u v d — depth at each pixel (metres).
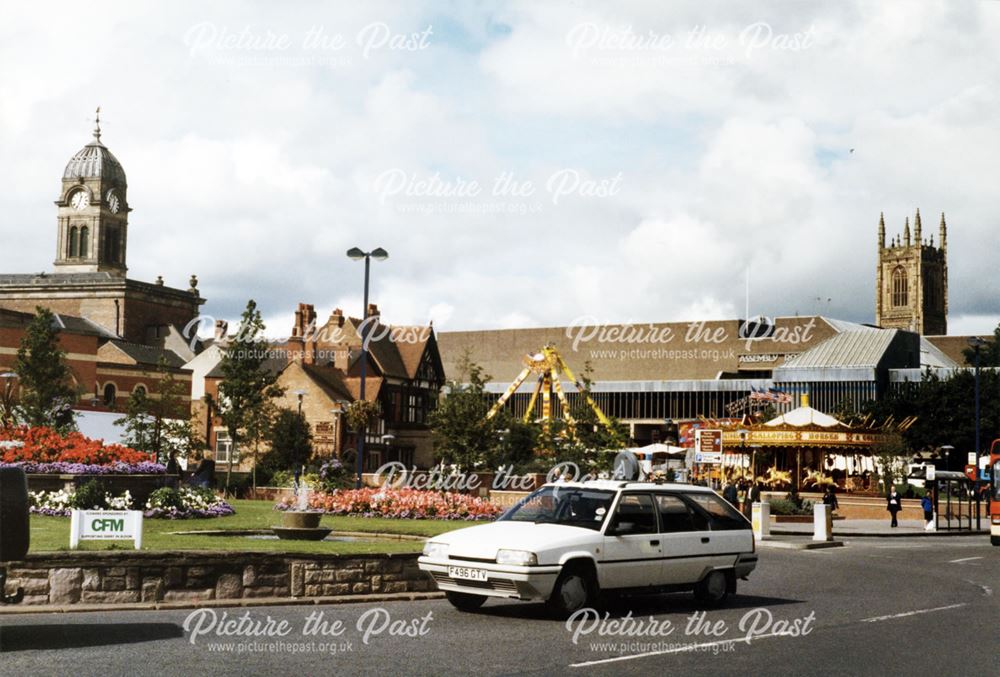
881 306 197.62
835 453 56.69
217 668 10.00
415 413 87.50
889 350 109.06
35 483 27.59
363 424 42.25
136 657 10.45
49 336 64.19
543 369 83.31
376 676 9.77
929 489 51.75
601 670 10.33
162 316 110.00
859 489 58.66
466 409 61.81
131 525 15.55
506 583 13.45
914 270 194.38
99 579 14.07
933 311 196.62
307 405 74.50
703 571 15.38
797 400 110.38
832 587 19.12
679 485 15.80
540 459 59.53
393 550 16.72
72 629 12.12
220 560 14.84
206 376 88.56
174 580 14.54
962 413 89.12
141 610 13.80
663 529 14.96
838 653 11.59
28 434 29.83
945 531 43.12
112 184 118.88
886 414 92.56
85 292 106.44
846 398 104.62
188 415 71.44
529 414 82.94
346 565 15.90
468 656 10.96
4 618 12.85
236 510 32.06
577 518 14.66
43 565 13.77
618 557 14.24
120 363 90.31
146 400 69.25
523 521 14.88
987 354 119.12
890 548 32.50
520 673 10.07
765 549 31.20
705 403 119.75
